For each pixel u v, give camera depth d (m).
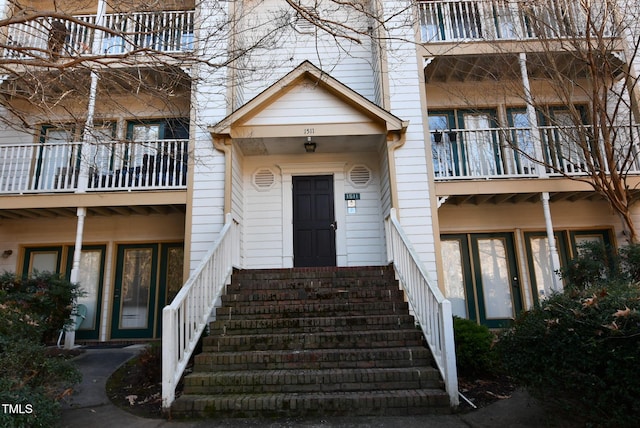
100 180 8.16
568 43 7.57
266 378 4.69
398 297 6.56
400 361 5.07
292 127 8.00
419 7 8.29
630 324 3.04
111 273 9.23
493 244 9.16
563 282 7.87
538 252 9.07
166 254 9.36
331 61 9.55
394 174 7.93
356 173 9.07
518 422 4.00
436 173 8.59
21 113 5.29
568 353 3.36
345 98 8.02
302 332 5.77
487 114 8.55
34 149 9.23
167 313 4.55
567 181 8.01
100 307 9.08
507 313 8.81
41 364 3.98
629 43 7.99
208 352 5.38
